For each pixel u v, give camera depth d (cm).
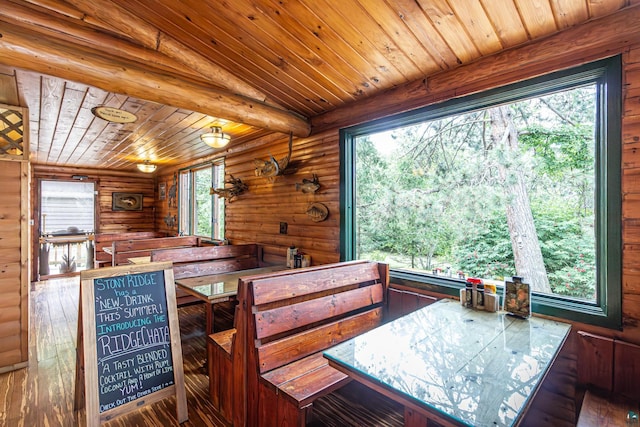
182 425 202
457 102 230
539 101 225
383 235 302
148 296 207
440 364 133
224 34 226
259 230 423
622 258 167
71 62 199
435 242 269
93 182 712
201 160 573
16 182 283
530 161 222
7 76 238
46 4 192
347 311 229
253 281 185
